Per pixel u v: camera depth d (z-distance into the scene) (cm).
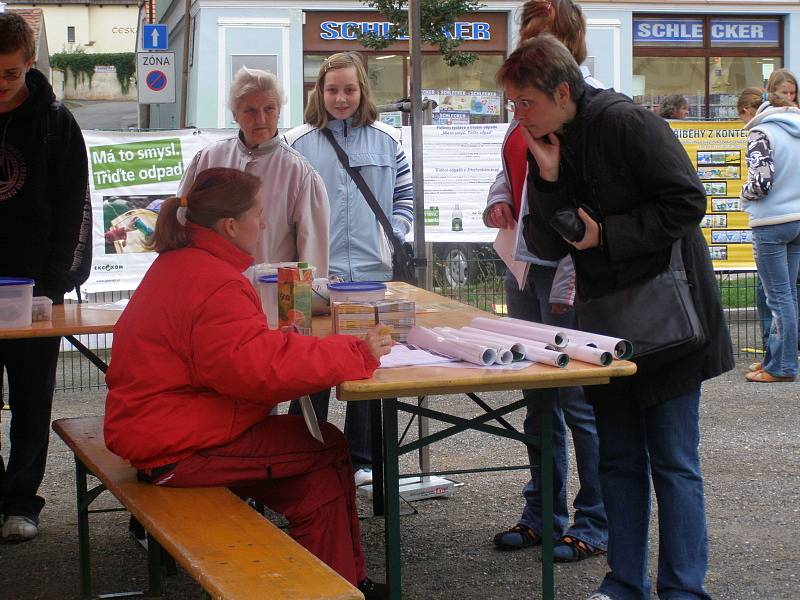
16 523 474
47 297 466
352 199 527
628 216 327
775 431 650
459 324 390
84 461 374
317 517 344
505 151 429
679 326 328
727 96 1861
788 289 784
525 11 412
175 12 2088
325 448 349
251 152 482
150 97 1185
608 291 340
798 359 853
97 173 879
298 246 486
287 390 305
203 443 329
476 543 464
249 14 1728
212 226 334
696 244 340
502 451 618
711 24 1841
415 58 535
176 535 283
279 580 248
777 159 758
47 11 4188
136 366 328
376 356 305
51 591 416
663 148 323
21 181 466
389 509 320
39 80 467
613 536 355
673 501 339
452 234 923
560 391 434
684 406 340
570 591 407
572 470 573
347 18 1748
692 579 338
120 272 893
